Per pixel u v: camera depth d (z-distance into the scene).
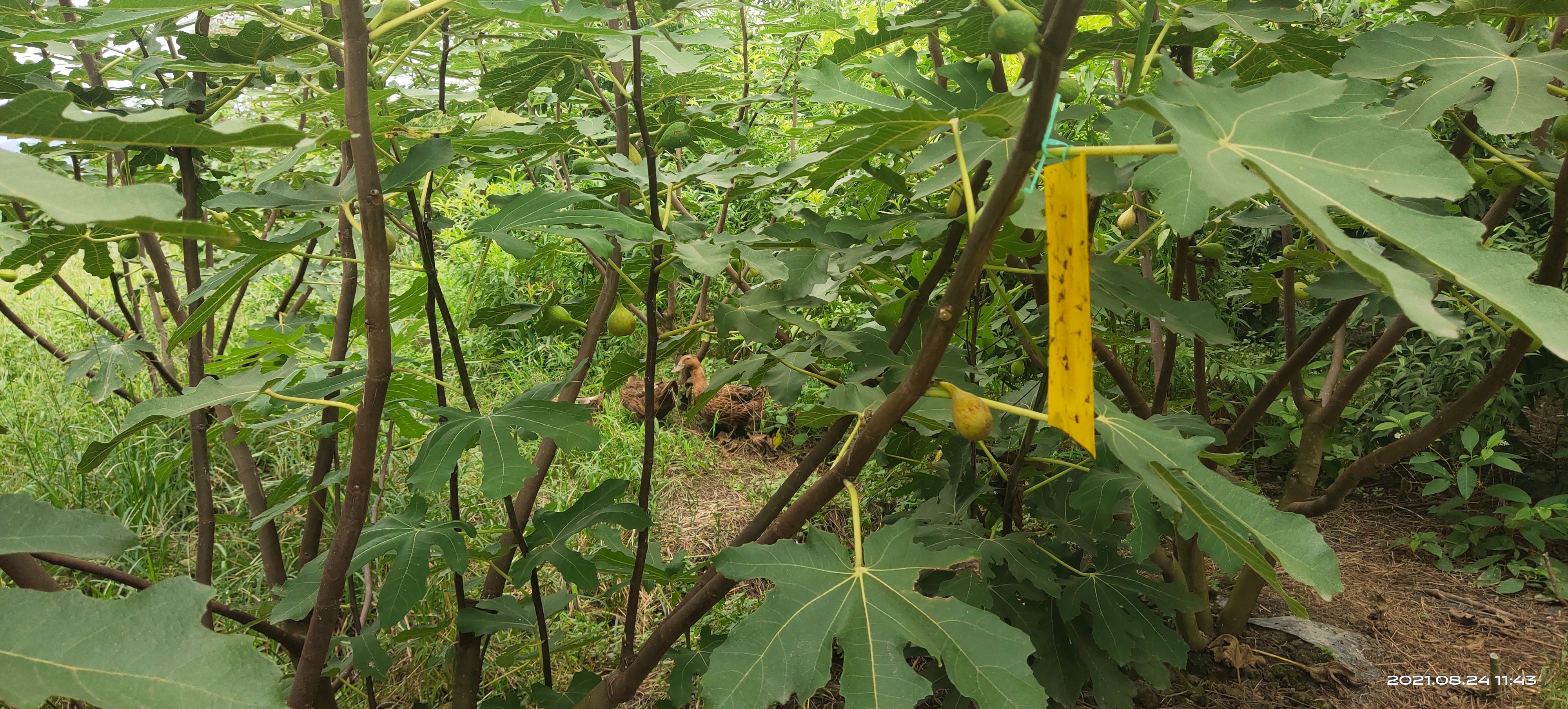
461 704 1.91
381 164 1.69
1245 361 4.06
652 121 2.04
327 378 1.57
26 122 0.53
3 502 0.77
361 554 1.53
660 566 1.90
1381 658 2.74
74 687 0.60
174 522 3.05
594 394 4.18
